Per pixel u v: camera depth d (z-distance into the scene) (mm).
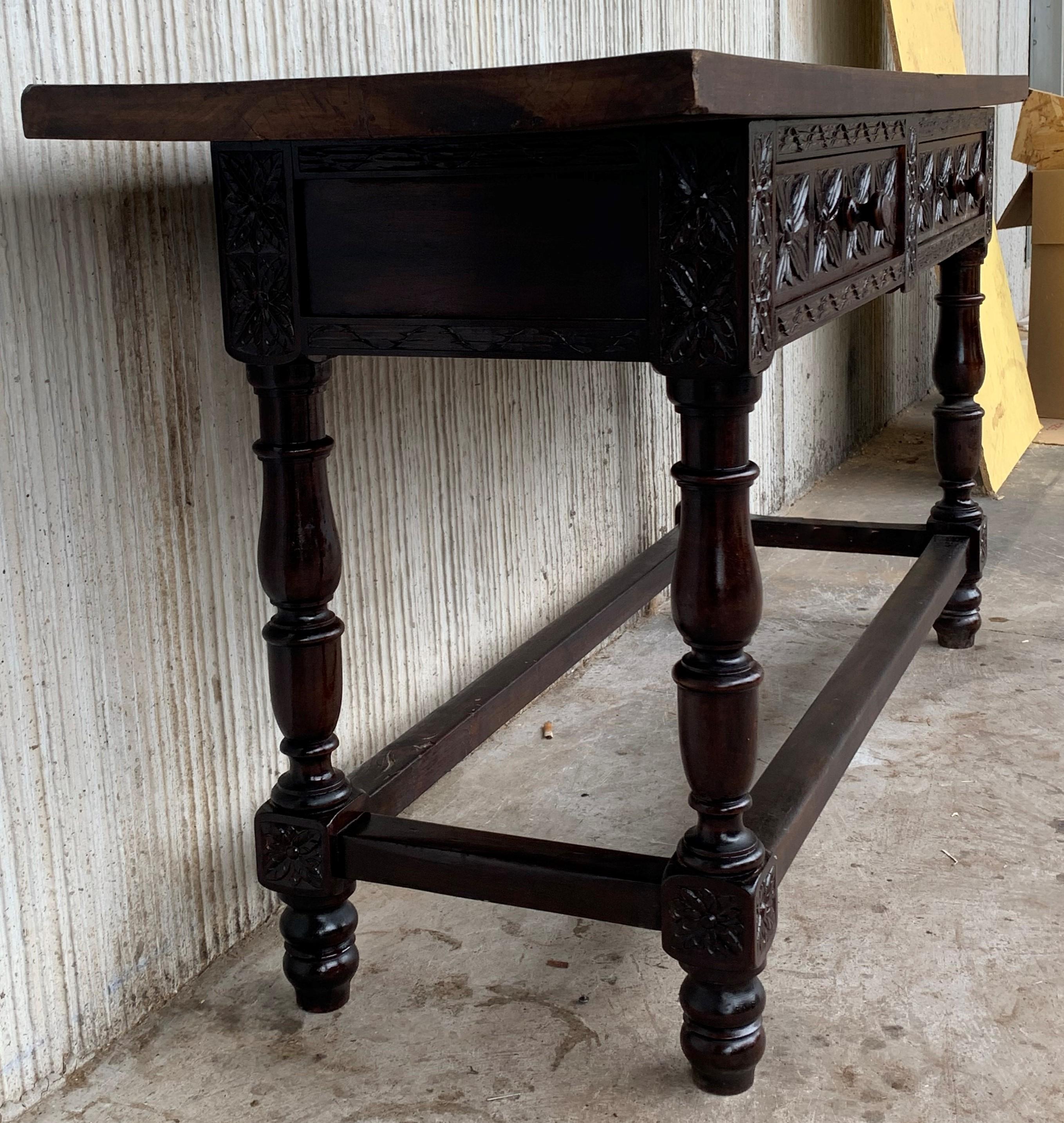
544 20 2396
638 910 1452
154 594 1618
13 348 1395
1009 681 2602
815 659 2766
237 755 1784
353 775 1726
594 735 2441
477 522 2357
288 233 1428
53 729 1487
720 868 1401
